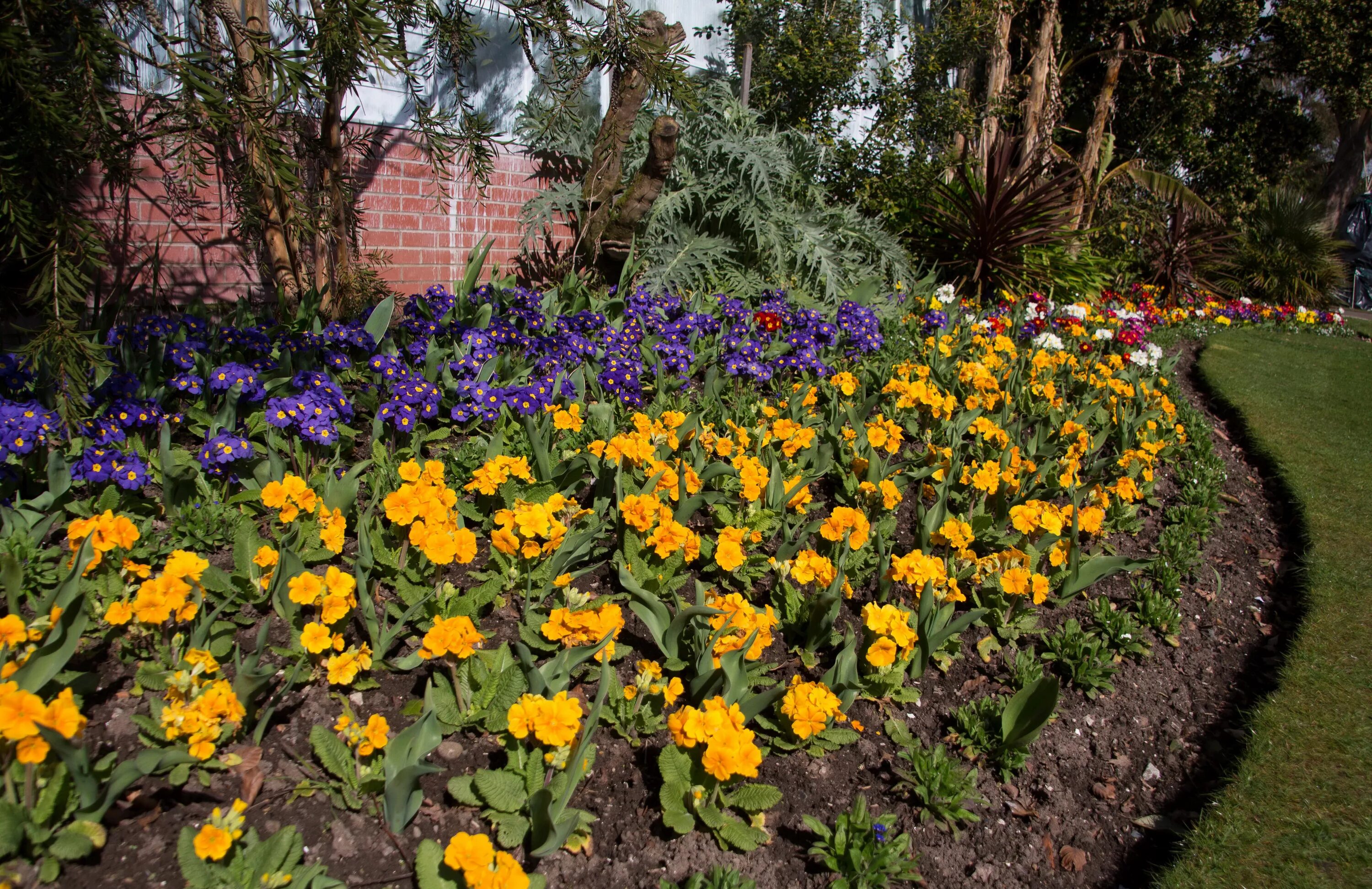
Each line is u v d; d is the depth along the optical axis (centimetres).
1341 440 673
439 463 304
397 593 289
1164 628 378
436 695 248
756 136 855
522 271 798
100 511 296
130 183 423
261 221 499
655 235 766
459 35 510
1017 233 1057
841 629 321
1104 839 271
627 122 702
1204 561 455
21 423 293
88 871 187
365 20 378
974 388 559
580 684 272
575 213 807
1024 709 271
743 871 226
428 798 225
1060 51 1528
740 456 367
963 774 267
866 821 231
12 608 231
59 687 216
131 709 229
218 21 431
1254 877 249
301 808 213
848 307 655
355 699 248
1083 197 1450
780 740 260
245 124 368
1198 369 930
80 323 410
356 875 202
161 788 209
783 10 1086
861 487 376
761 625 266
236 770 217
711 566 338
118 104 342
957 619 297
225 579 266
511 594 301
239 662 239
